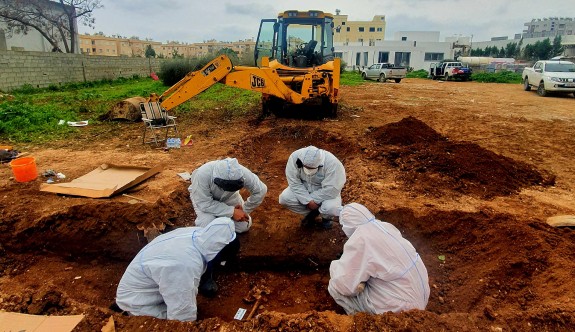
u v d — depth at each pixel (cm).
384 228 313
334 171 432
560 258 357
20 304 294
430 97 1736
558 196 559
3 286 372
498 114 1254
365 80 2900
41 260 418
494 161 637
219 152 731
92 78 2283
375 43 5056
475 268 383
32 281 384
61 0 2631
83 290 377
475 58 4322
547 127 1042
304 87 973
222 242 308
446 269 395
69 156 703
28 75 1770
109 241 430
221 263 413
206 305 365
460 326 272
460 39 6950
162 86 2111
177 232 321
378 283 306
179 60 2259
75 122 1001
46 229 432
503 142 872
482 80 2947
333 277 329
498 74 3111
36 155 707
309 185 459
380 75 2802
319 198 443
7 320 271
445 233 445
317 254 424
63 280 390
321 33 1119
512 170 632
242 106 1277
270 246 433
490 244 409
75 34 3212
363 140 813
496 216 451
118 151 738
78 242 429
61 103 1301
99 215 441
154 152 731
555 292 315
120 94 1596
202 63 2294
